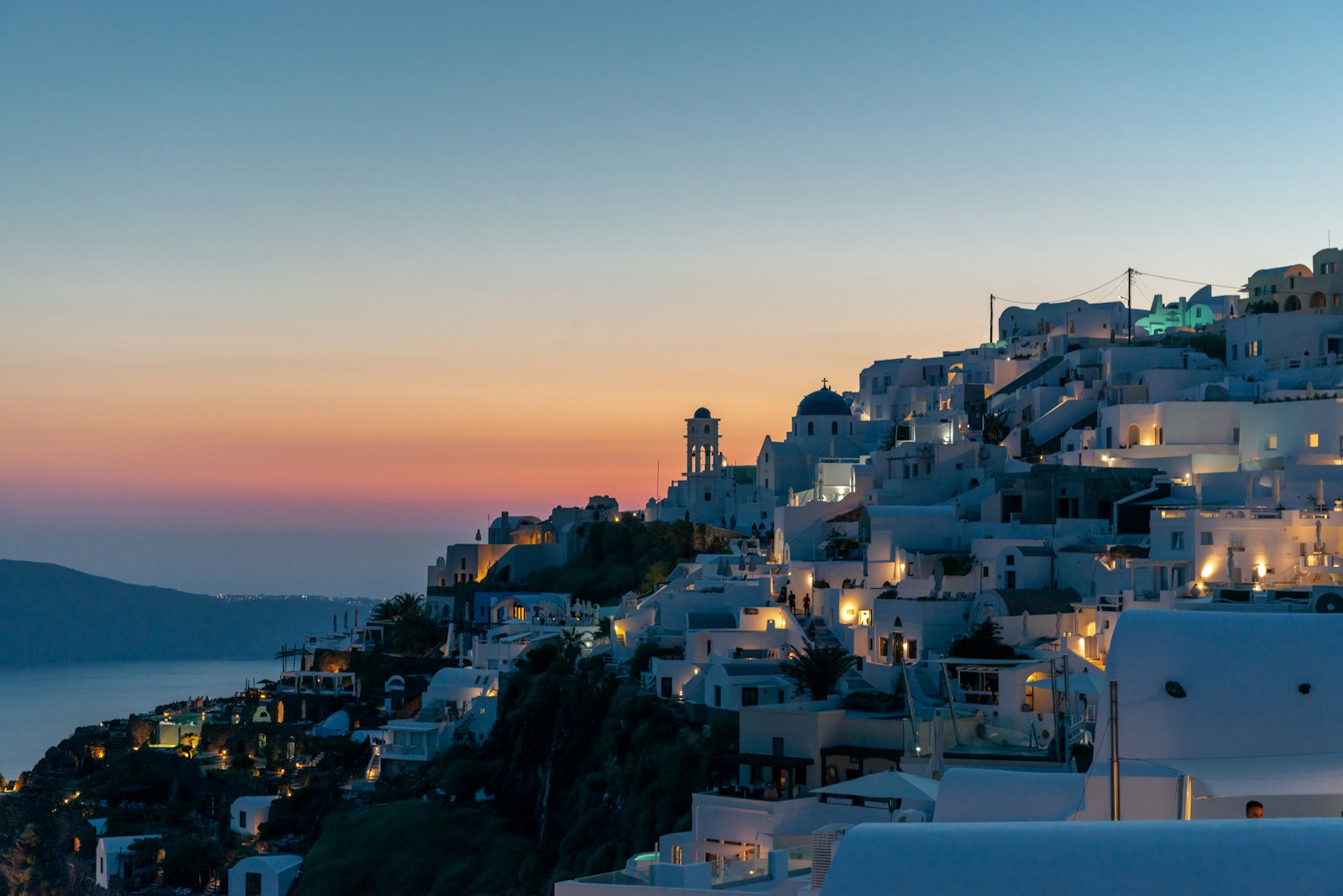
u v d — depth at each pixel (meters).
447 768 144.25
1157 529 117.25
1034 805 44.38
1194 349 183.75
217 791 180.50
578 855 116.19
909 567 132.62
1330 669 43.50
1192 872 26.36
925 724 95.94
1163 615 44.94
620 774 118.31
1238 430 145.62
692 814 98.50
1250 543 110.06
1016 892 27.03
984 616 114.81
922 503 159.75
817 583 141.00
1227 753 42.91
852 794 72.62
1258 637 44.09
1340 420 129.38
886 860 27.97
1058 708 95.00
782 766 98.62
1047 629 111.06
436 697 170.50
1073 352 184.38
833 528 159.12
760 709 102.25
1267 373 163.62
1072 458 154.62
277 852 158.12
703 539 191.50
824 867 55.72
